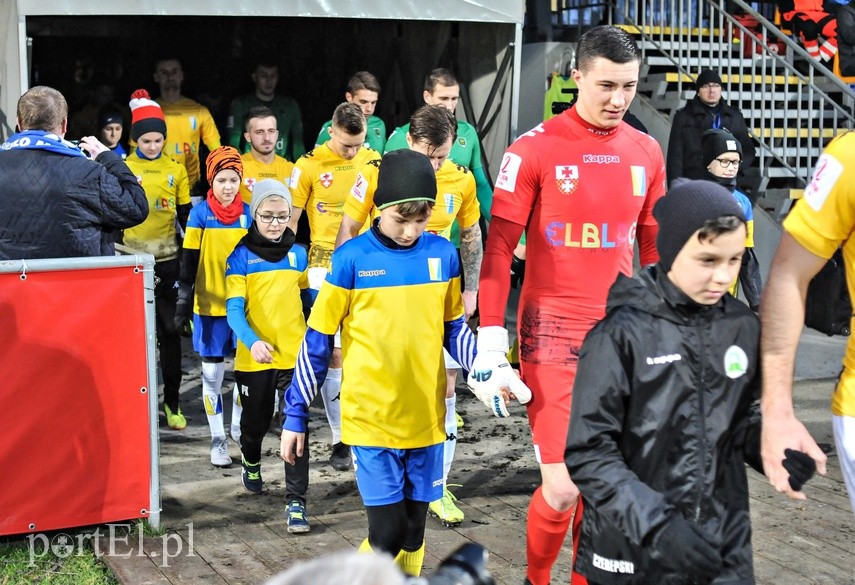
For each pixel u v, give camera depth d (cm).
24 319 460
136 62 1163
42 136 484
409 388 384
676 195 274
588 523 289
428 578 177
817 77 1160
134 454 488
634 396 278
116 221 496
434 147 506
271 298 536
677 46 1162
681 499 277
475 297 598
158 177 708
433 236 398
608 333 279
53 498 475
